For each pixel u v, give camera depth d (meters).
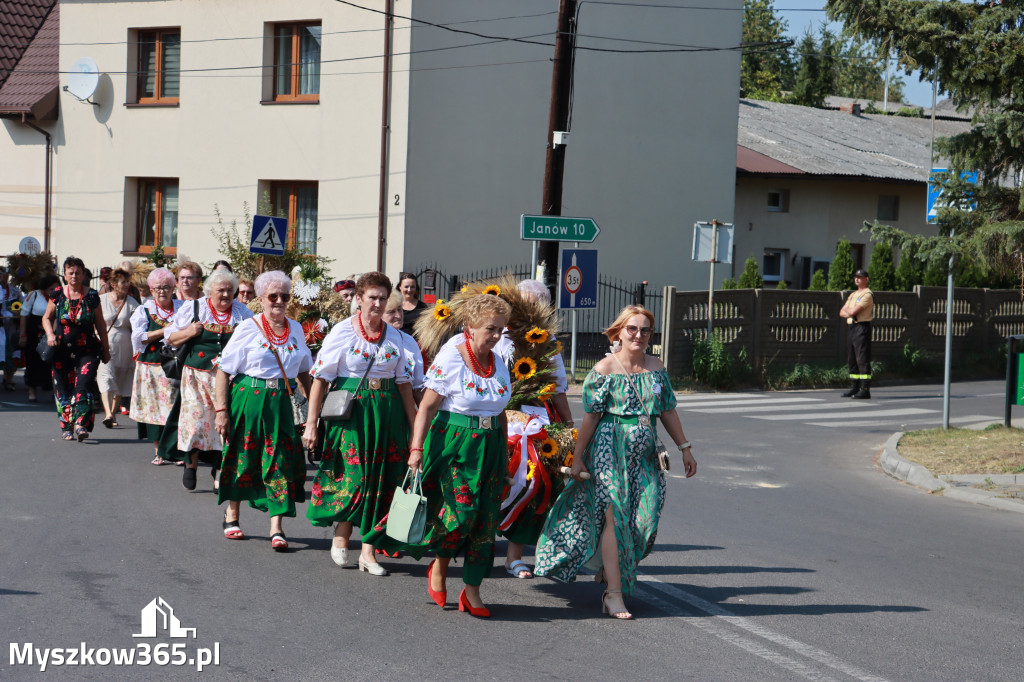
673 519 8.80
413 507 5.81
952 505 9.80
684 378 19.81
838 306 21.62
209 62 24.69
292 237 22.72
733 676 5.04
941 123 47.09
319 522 6.75
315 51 24.05
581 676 4.99
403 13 22.75
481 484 5.87
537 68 25.19
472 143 24.12
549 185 19.17
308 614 5.86
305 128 23.86
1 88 27.20
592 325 26.66
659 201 27.97
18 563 6.64
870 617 6.10
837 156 36.00
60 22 26.17
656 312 28.08
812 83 63.59
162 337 9.96
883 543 8.09
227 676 4.86
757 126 38.72
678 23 27.89
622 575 5.99
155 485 9.28
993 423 14.54
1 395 15.78
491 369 5.95
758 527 8.56
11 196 27.23
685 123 28.31
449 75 23.56
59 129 26.50
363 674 4.94
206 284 8.77
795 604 6.33
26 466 9.96
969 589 6.79
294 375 7.36
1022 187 11.73
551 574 6.03
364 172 23.34
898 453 12.12
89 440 11.64
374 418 6.65
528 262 25.38
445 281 23.75
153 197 26.03
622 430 6.03
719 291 20.16
